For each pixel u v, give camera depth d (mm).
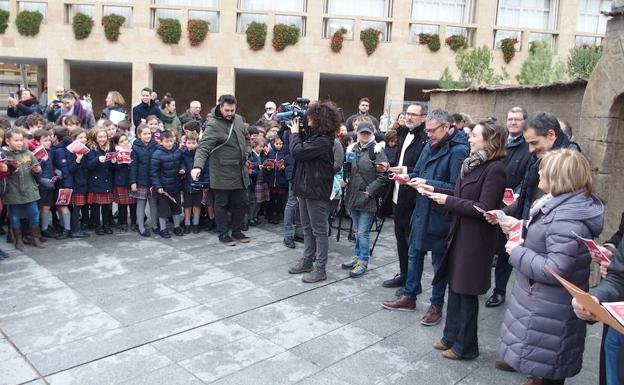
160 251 6102
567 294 2848
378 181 5246
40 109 10094
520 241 2996
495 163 3566
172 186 6629
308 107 5320
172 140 6613
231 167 6305
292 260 5988
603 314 2205
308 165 5164
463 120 6047
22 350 3646
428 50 18609
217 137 6152
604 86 4867
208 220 7441
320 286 5203
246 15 18453
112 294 4723
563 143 4059
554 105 6254
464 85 11695
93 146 6410
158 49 18078
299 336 4059
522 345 2965
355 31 18438
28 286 4832
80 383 3262
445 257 3762
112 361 3549
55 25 17750
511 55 18422
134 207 6977
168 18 18031
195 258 5898
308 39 18359
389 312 4621
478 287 3604
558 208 2797
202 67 18844
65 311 4320
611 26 4898
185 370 3473
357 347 3922
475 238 3576
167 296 4738
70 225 6660
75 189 6367
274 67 18438
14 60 19281
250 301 4719
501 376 3582
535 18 18969
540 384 3275
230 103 6137
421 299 4992
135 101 18250
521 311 2988
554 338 2889
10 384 3223
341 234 7418
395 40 18531
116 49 17984
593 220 2740
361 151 5445
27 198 5793
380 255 6398
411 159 5051
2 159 5266
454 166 4141
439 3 19000
